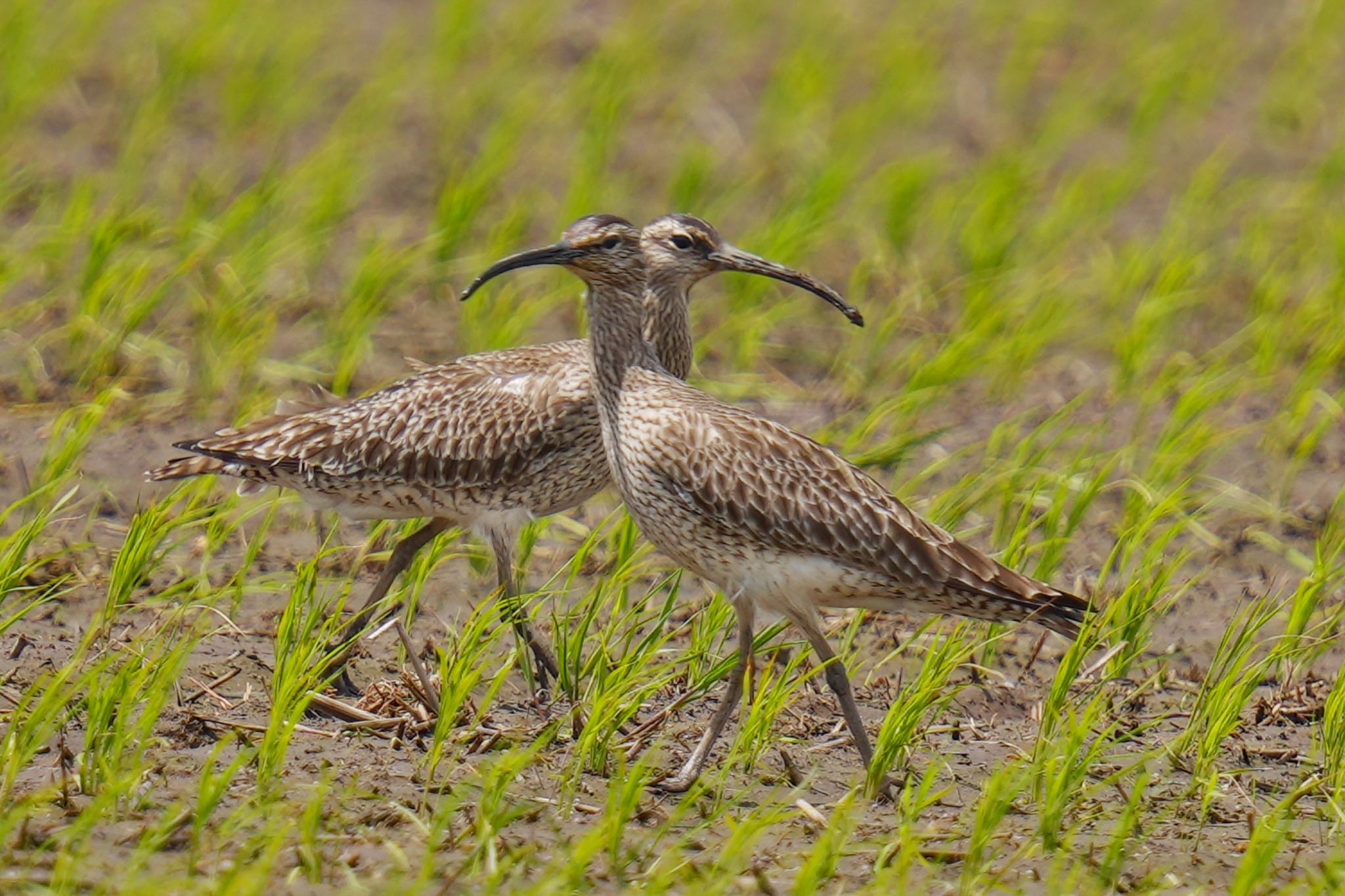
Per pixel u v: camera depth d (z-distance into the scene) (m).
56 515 13.60
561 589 13.08
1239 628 12.98
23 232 18.50
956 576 10.48
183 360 16.39
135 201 19.62
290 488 12.34
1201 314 19.03
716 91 25.47
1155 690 12.09
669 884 8.91
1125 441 15.95
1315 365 16.36
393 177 21.55
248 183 21.05
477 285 11.32
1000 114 25.38
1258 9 30.48
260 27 24.89
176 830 9.28
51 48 23.78
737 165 22.70
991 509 14.49
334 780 10.12
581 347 12.42
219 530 12.99
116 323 16.47
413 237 19.80
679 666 11.85
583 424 12.09
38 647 11.73
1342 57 28.19
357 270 17.59
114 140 21.78
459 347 17.19
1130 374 16.77
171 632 11.77
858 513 10.52
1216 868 9.61
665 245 12.19
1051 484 14.81
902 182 20.30
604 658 11.00
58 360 16.27
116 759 9.59
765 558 10.64
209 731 10.63
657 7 27.94
